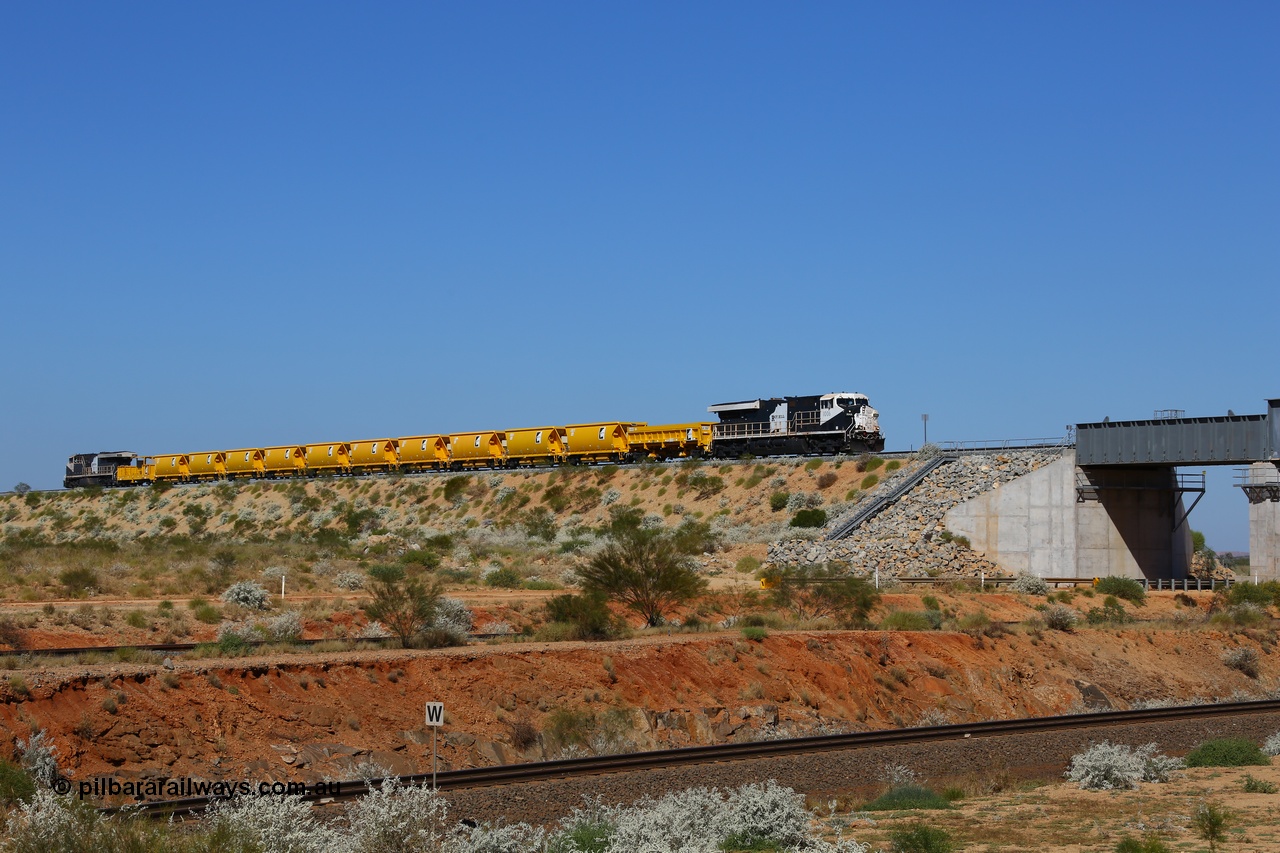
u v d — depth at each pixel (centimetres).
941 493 7944
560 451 11244
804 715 4031
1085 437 7400
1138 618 6153
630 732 3556
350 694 3244
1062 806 2653
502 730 3362
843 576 5969
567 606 4562
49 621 4150
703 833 2162
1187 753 3503
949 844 2162
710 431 10319
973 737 3538
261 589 4981
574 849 1980
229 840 1747
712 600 5525
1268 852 2103
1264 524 7062
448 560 7688
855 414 9706
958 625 5291
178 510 12450
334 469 12631
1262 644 5859
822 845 2050
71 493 13975
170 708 2898
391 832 1859
